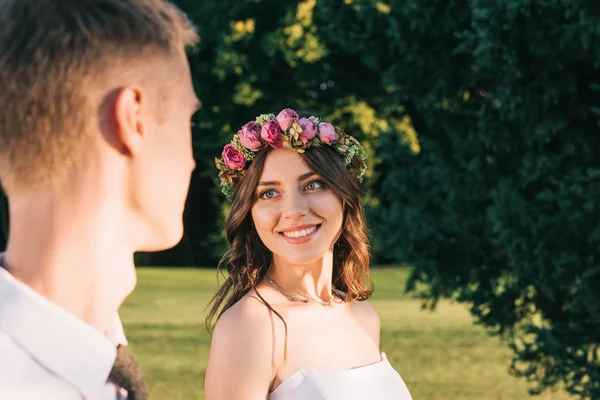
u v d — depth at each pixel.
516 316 7.59
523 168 6.91
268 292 2.68
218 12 25.69
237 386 2.50
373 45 7.43
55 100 0.90
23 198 0.93
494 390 10.09
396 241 7.70
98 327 0.96
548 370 7.29
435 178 7.71
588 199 6.49
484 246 7.58
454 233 7.63
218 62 24.69
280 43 24.66
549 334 7.02
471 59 7.07
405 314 16.84
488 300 7.61
